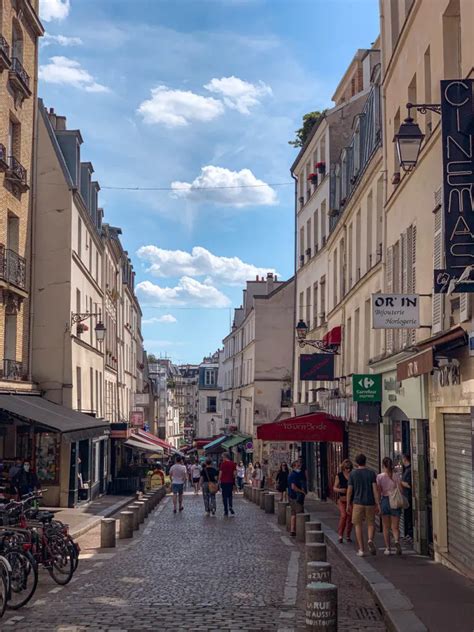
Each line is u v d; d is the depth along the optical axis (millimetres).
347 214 25844
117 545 16516
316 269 34312
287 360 50062
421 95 14875
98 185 35312
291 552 15320
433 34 13781
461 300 11172
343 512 16062
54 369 27141
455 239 10289
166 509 27078
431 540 14031
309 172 36688
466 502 11602
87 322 31719
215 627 8656
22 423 22812
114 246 42781
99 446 33125
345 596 10852
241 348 59500
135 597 10484
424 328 14391
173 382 111125
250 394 52875
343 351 26609
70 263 27469
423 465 14359
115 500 30781
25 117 24594
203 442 67562
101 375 36375
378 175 20750
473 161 10312
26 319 25016
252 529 19969
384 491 14062
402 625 8305
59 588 11156
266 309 50688
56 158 27672
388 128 18547
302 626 8727
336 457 28422
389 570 12117
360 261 23578
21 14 24031
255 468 37469
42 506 25906
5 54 21516
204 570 12906
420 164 14812
